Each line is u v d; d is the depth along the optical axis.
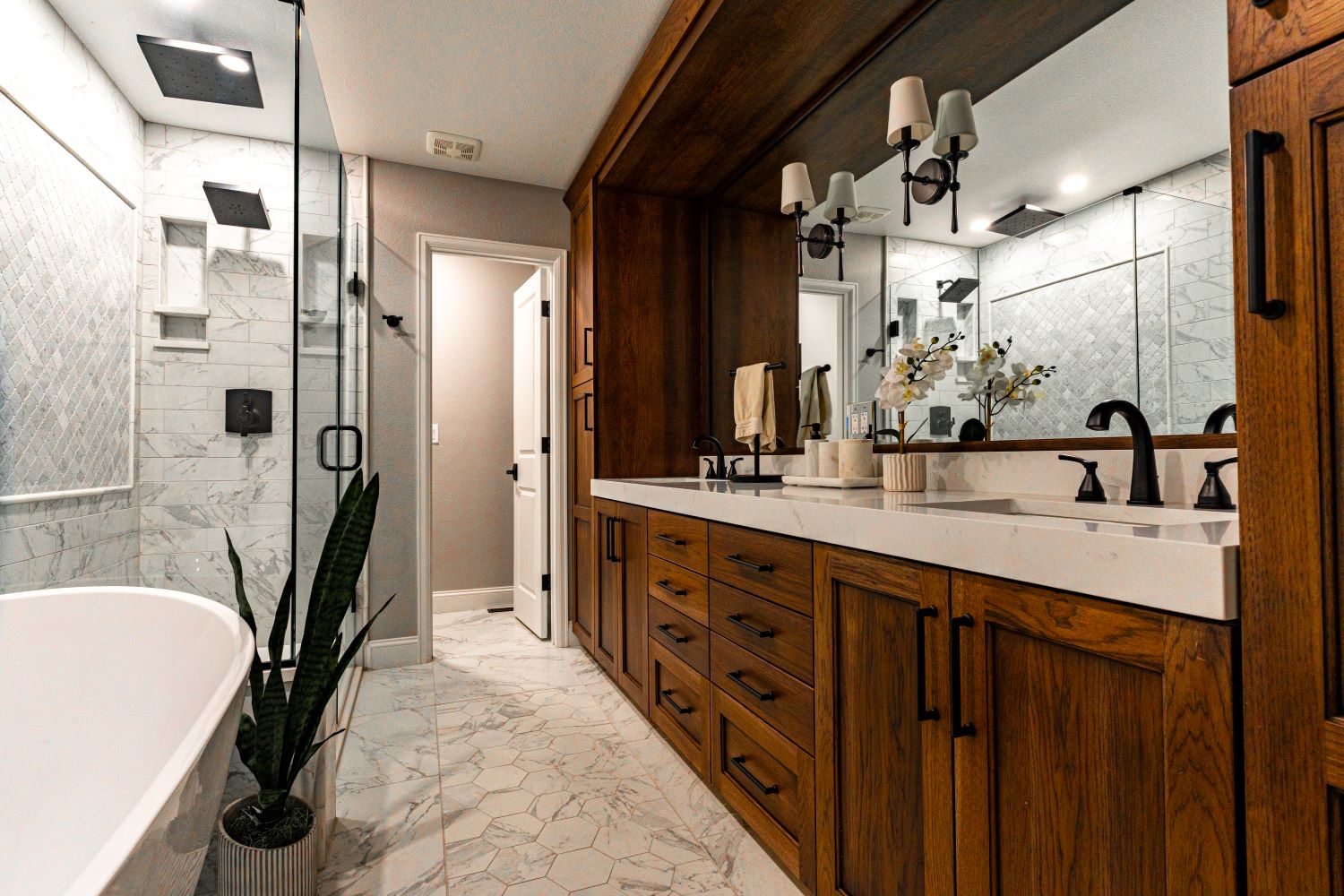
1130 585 0.78
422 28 2.22
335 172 2.40
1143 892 0.78
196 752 0.77
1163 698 0.75
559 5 2.12
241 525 1.67
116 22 1.63
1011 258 1.64
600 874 1.60
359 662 3.07
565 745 2.32
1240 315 0.71
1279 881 0.65
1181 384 1.27
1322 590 0.63
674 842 1.73
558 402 3.52
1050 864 0.89
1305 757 0.64
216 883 1.43
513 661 3.25
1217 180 1.21
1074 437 1.48
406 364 3.23
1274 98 0.68
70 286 1.59
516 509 4.09
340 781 2.05
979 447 1.72
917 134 1.87
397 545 3.20
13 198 1.55
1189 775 0.73
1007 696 0.96
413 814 1.87
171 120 1.67
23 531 1.55
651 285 3.14
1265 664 0.67
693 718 2.03
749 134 2.56
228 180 1.69
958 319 1.79
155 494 1.62
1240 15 0.71
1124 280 1.38
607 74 2.51
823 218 2.37
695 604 1.98
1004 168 1.66
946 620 1.06
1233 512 1.12
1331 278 0.64
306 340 1.80
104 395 1.61
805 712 1.43
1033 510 1.42
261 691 1.49
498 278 4.40
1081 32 1.48
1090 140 1.45
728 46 2.01
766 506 1.57
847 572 1.30
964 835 1.03
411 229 3.24
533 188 3.49
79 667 1.38
